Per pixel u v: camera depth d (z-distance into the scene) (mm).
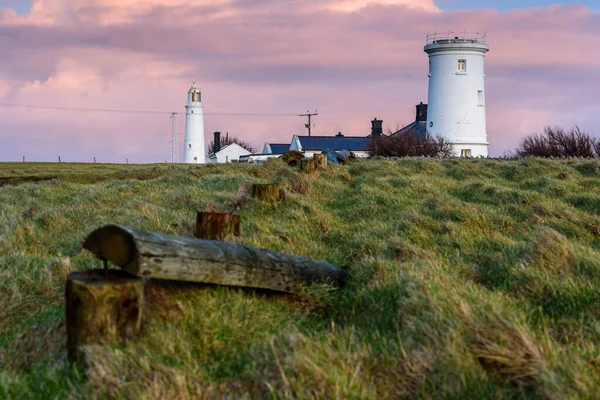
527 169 19375
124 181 18016
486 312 4992
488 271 7500
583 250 7445
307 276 6398
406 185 15141
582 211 11570
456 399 4121
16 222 10617
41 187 16453
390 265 6855
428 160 22875
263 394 4297
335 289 6559
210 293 5551
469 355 4469
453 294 5422
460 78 56844
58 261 7129
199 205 12234
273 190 11500
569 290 6074
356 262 7410
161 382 4160
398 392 4281
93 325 4750
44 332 5422
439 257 7703
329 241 9516
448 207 11094
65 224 11023
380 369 4516
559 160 23000
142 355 4602
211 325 5121
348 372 4348
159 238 5082
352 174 19219
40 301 6277
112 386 4188
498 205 12547
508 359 4379
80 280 4875
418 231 9312
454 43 56312
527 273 6547
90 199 13680
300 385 4125
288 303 6121
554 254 7129
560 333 5352
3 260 7398
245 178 15977
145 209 11422
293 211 10930
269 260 5965
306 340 4688
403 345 4781
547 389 3975
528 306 5863
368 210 11742
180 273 5145
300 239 9164
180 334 4988
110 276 5039
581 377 4086
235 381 4496
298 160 22484
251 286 5773
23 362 5070
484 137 58188
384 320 5578
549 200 12297
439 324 4855
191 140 107438
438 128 57750
